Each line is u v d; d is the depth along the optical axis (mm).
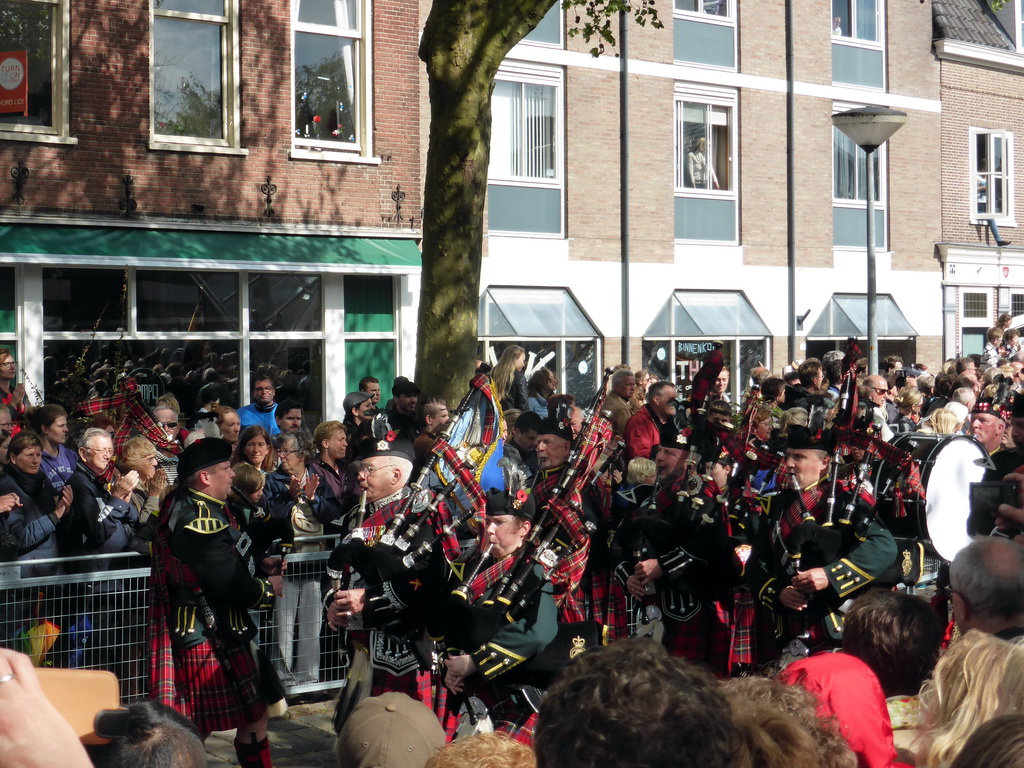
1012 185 21094
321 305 13586
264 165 13000
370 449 5105
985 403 9477
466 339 9555
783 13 17984
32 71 11594
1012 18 21172
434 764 2750
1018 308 21281
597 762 1709
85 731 1832
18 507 6262
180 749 2168
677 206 17016
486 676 4176
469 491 4566
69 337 11773
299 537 6590
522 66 15461
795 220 18125
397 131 14008
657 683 1768
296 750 6008
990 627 3477
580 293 15945
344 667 6770
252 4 12852
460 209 9508
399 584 4586
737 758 2264
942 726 2756
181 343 12500
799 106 18172
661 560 5621
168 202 12336
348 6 13695
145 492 6621
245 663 5215
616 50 16281
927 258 19953
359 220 13727
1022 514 4695
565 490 4477
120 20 11992
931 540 5914
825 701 3133
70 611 5867
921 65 19750
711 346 17328
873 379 10500
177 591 5117
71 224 11711
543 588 4359
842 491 5328
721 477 5957
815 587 5105
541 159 15711
